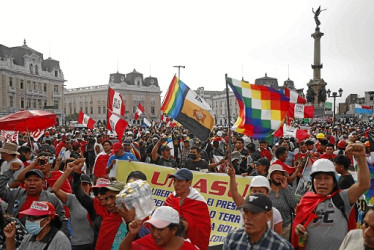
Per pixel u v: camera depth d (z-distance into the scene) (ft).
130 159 27.76
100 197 15.33
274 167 18.06
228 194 24.13
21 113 31.89
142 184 13.87
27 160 30.50
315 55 159.22
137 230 12.23
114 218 15.47
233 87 22.34
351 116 208.85
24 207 17.66
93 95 372.99
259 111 22.31
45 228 13.65
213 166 33.04
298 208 14.65
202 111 25.61
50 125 33.60
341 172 20.51
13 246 14.40
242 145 38.63
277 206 17.72
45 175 21.08
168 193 25.49
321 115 155.33
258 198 11.58
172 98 26.05
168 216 11.53
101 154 33.32
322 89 156.15
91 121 71.82
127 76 375.04
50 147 36.11
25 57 261.24
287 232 17.46
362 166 13.41
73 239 17.76
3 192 18.48
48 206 13.53
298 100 46.14
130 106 362.12
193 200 17.12
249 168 31.94
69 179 24.68
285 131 42.60
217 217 23.77
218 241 22.81
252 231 11.48
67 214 18.72
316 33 158.10
